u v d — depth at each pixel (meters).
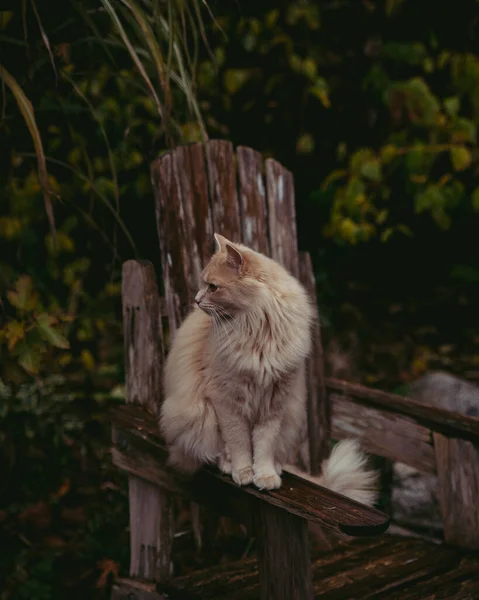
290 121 4.58
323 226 5.02
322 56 4.66
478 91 4.75
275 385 2.51
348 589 2.56
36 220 3.76
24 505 3.70
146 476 2.76
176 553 3.39
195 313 2.76
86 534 3.52
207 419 2.54
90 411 4.48
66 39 3.28
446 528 3.00
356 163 4.54
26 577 3.24
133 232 3.89
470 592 2.58
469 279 5.79
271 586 2.29
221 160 3.07
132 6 2.74
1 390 4.26
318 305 5.05
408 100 4.55
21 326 2.96
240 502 2.46
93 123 3.67
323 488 2.34
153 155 3.73
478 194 4.66
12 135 3.33
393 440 3.17
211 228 3.03
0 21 3.14
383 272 5.94
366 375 5.32
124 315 2.90
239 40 4.22
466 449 2.93
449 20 4.97
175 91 3.74
